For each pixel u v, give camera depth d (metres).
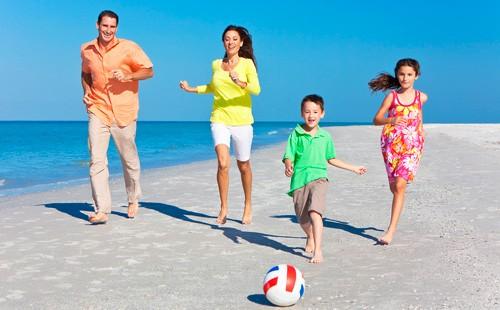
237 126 7.67
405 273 5.23
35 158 21.83
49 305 4.60
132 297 4.76
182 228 7.59
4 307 4.57
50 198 10.51
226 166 7.64
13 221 8.11
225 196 7.76
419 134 6.66
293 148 6.10
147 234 7.23
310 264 5.72
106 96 7.85
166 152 25.28
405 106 6.68
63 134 62.09
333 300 4.55
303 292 4.52
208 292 4.87
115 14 7.66
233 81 7.25
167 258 6.06
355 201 9.39
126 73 7.84
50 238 7.01
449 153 17.48
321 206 5.80
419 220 7.64
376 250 6.19
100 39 7.73
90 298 4.76
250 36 7.71
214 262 5.88
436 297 4.50
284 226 7.70
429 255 5.84
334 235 6.98
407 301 4.43
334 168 14.29
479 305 4.28
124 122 7.91
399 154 6.59
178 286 5.06
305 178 5.98
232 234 7.22
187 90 7.88
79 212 8.84
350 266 5.59
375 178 12.26
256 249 6.42
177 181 12.44
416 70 6.63
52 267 5.73
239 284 5.10
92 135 7.84
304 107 6.07
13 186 12.89
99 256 6.16
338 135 35.44
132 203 8.34
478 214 7.79
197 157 21.84
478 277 4.98
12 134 62.25
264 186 11.48
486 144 22.89
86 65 7.82
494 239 6.38
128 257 6.11
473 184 10.53
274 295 4.43
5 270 5.63
